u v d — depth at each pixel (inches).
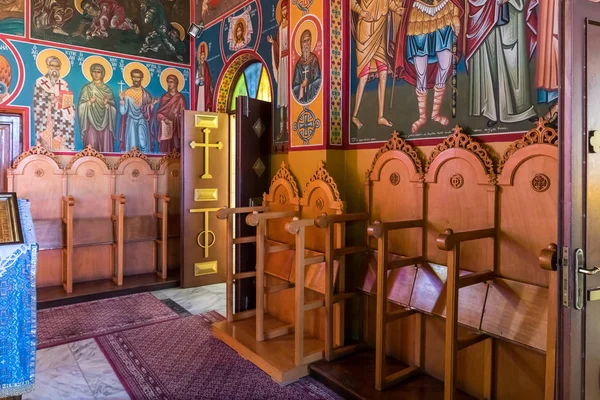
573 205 60.0
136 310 158.4
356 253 121.6
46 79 179.8
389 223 95.1
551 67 83.3
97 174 187.2
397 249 111.6
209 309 160.2
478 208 94.5
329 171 124.1
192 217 189.8
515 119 89.2
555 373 64.2
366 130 122.0
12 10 172.7
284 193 138.2
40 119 178.9
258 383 105.3
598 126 61.7
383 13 116.6
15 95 173.8
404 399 93.2
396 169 111.7
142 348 125.0
